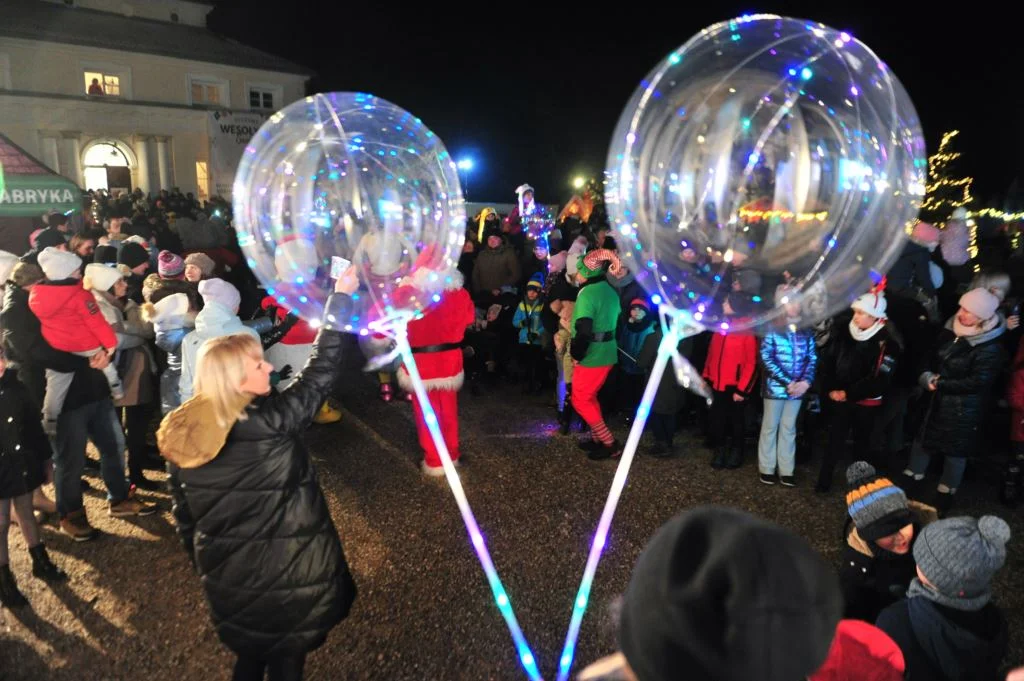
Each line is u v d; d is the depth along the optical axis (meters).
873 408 4.23
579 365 4.87
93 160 22.23
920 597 1.79
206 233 10.03
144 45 22.53
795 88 1.51
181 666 2.90
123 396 4.36
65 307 3.55
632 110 1.67
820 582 0.76
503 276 7.64
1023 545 3.76
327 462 5.02
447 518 4.16
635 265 1.84
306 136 2.25
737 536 0.78
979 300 3.81
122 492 4.16
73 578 3.52
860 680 1.38
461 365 4.66
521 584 3.47
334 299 2.27
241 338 2.19
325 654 2.97
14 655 2.96
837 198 1.51
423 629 3.13
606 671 0.96
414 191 2.32
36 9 22.47
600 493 4.50
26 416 3.29
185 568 3.62
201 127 23.94
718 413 4.84
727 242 1.60
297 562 2.22
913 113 1.57
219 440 2.12
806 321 1.71
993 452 5.12
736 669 0.70
